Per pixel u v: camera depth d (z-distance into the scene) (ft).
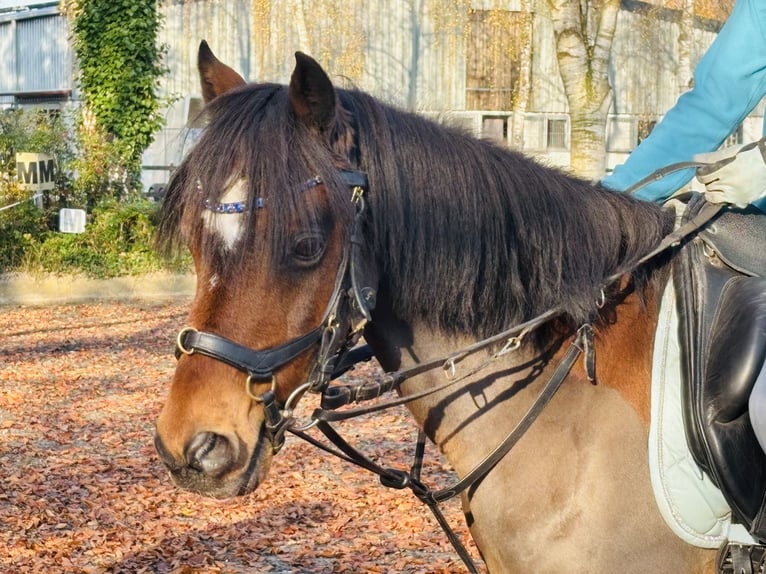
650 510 7.39
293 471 22.06
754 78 8.33
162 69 59.62
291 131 6.81
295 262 6.68
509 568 7.66
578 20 48.49
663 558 7.43
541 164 8.21
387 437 24.93
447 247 7.50
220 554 17.49
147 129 57.88
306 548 17.63
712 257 7.84
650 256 7.79
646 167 8.79
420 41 78.84
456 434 7.88
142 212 55.11
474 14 79.92
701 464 7.38
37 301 52.24
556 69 83.61
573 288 7.68
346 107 7.43
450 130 7.91
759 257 7.81
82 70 58.13
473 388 7.83
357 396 7.42
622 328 7.86
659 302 7.96
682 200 8.61
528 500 7.54
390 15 77.61
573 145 49.06
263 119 6.79
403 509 19.45
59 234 54.44
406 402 7.64
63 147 56.90
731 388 7.21
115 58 57.06
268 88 7.11
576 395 7.67
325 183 6.72
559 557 7.41
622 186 8.88
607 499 7.35
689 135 8.59
